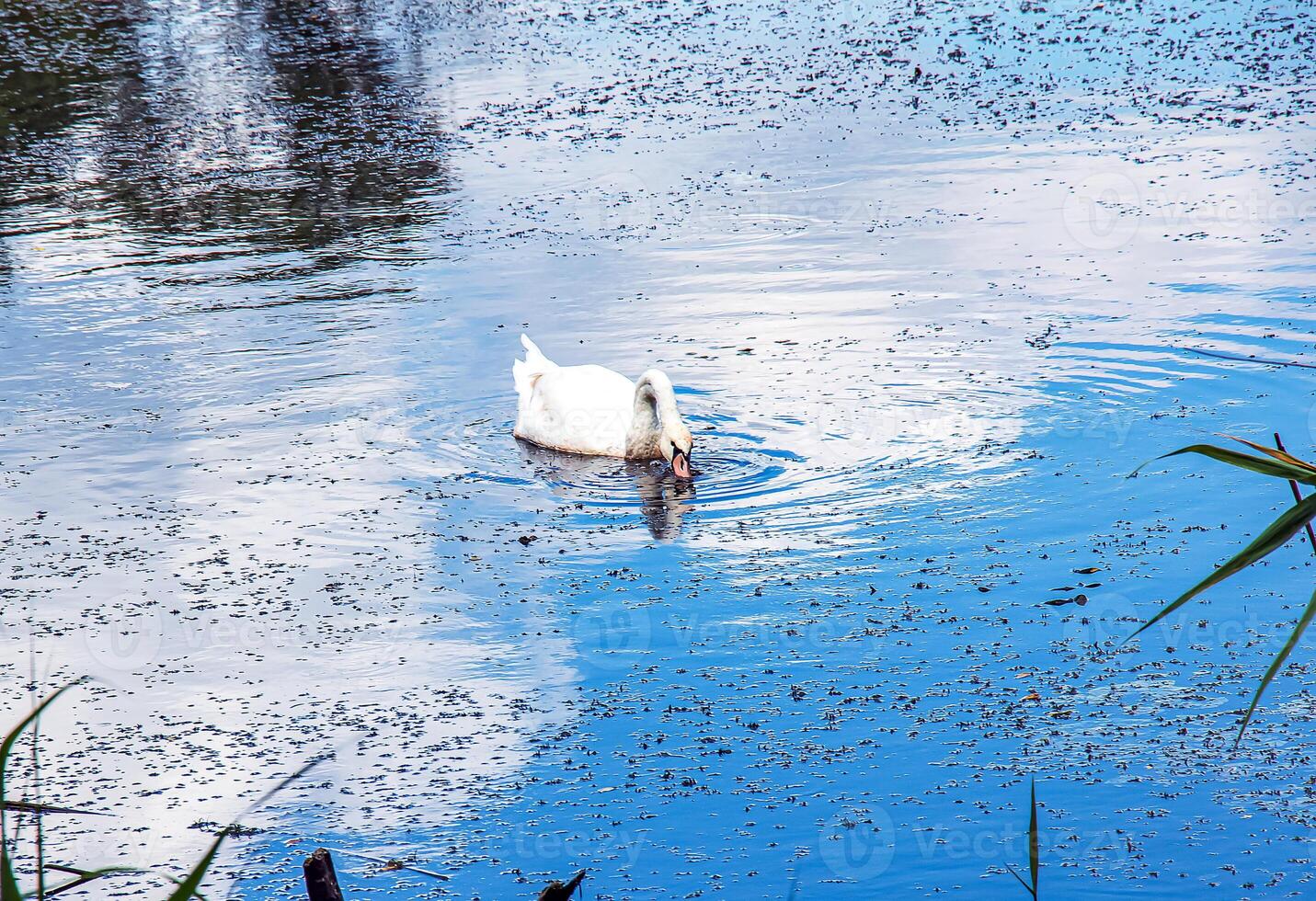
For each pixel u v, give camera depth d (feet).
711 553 35.99
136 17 133.49
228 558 36.76
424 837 25.07
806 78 97.35
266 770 27.32
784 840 24.36
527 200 72.95
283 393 48.73
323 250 66.49
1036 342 49.57
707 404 46.37
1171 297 52.85
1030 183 69.62
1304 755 26.12
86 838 25.50
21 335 56.44
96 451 44.29
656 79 99.81
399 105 96.48
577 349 51.85
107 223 73.46
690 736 27.76
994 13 114.93
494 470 42.47
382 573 35.68
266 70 109.60
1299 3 109.29
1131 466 39.52
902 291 55.83
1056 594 32.73
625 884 23.43
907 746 27.04
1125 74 91.97
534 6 130.93
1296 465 14.53
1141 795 25.18
